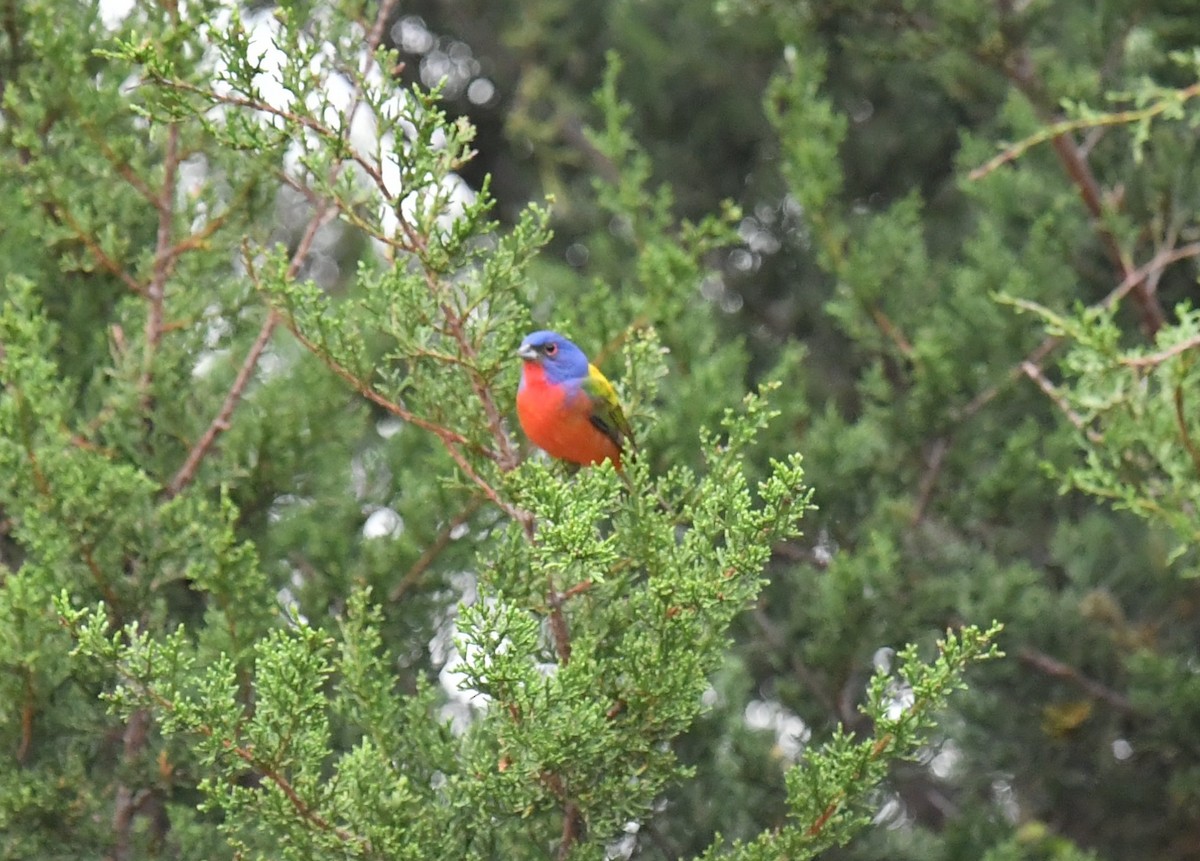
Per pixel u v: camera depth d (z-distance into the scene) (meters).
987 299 14.48
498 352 8.70
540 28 20.23
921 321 14.90
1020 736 14.48
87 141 11.56
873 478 14.60
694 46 21.08
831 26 19.20
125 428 11.52
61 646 9.87
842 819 7.95
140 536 10.40
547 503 7.66
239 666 9.94
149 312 11.43
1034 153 15.91
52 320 12.45
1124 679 14.45
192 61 10.97
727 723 11.68
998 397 14.38
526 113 20.62
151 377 11.61
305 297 8.75
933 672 7.75
